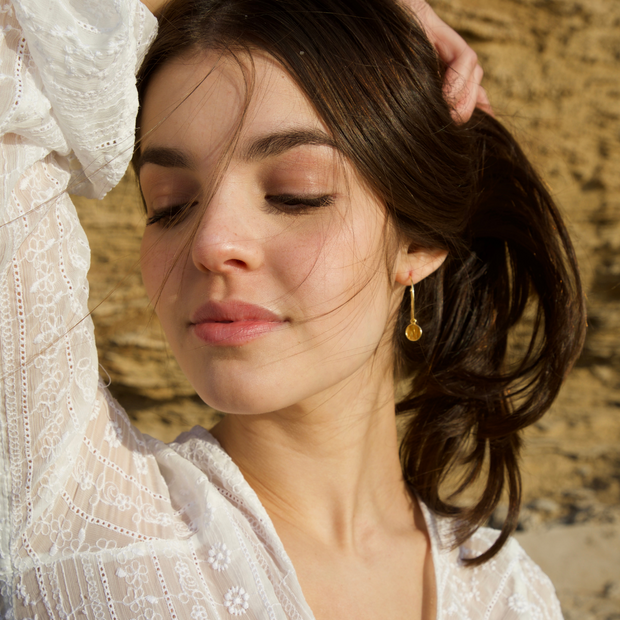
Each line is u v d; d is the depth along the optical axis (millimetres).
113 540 495
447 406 708
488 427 708
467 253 681
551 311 712
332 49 529
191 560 506
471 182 633
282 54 520
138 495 517
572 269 715
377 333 554
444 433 699
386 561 589
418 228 577
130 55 491
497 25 2115
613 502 1981
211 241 504
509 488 699
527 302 750
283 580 519
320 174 521
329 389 562
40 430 491
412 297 605
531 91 2164
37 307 490
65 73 480
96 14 483
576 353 716
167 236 535
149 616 485
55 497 495
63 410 501
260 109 514
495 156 696
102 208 1871
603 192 2197
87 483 506
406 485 663
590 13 2127
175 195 536
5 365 484
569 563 1611
